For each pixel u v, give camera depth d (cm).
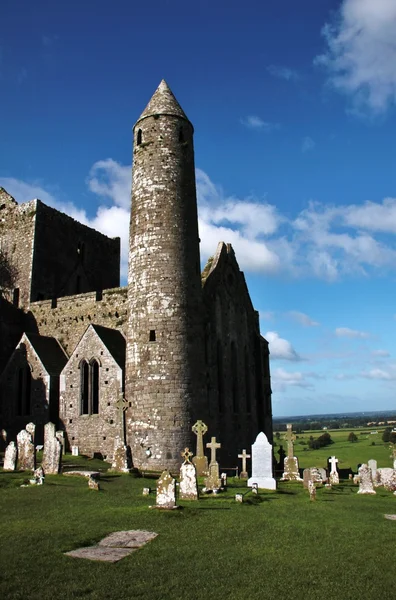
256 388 4875
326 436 13738
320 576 1109
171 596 980
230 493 2198
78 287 5278
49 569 1102
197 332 3344
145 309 3288
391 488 2859
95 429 3547
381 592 1025
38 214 4934
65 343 4294
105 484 2284
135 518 1566
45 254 4941
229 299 4531
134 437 3130
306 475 2719
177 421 3078
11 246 4962
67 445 3628
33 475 2369
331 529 1545
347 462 8112
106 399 3547
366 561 1224
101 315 4172
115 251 5878
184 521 1563
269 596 991
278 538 1416
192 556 1221
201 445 2908
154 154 3559
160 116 3644
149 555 1216
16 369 4000
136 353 3253
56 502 1822
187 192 3569
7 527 1457
